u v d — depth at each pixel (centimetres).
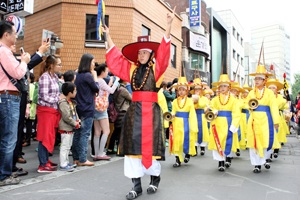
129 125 368
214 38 2761
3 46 389
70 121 491
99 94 586
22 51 402
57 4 1269
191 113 596
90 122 538
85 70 535
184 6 2095
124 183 430
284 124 804
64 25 1247
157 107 377
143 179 463
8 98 385
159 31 1552
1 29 393
